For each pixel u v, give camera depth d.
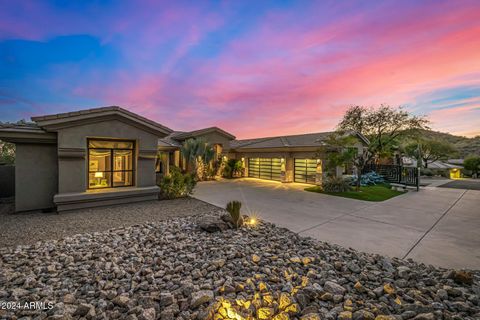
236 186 14.91
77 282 3.35
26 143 8.04
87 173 8.96
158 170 17.17
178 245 4.81
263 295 2.98
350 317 2.55
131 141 10.02
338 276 3.50
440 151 29.89
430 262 4.13
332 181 12.69
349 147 12.94
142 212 8.09
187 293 3.01
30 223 6.64
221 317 2.54
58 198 7.78
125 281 3.37
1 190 10.09
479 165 25.00
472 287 3.14
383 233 5.76
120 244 4.93
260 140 22.70
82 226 6.38
